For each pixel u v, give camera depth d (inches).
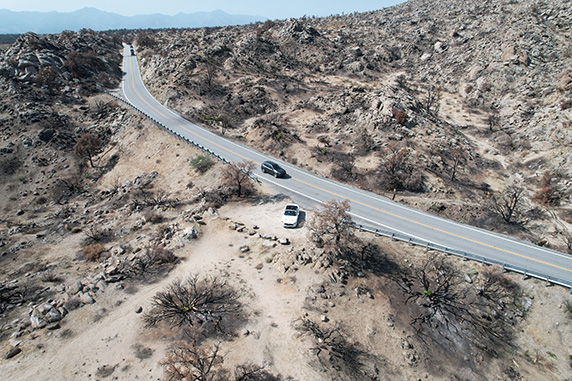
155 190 1779.0
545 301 951.6
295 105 2955.2
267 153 2020.2
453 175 1800.0
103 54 4256.9
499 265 1035.3
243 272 1040.2
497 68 3065.9
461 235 1253.7
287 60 4045.3
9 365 741.9
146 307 915.4
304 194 1539.1
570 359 858.8
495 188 1846.7
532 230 1435.8
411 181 1658.5
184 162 1888.5
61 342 808.3
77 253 1296.8
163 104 2881.4
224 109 2815.0
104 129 2544.3
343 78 3745.1
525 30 3117.6
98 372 727.1
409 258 1104.8
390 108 2231.8
